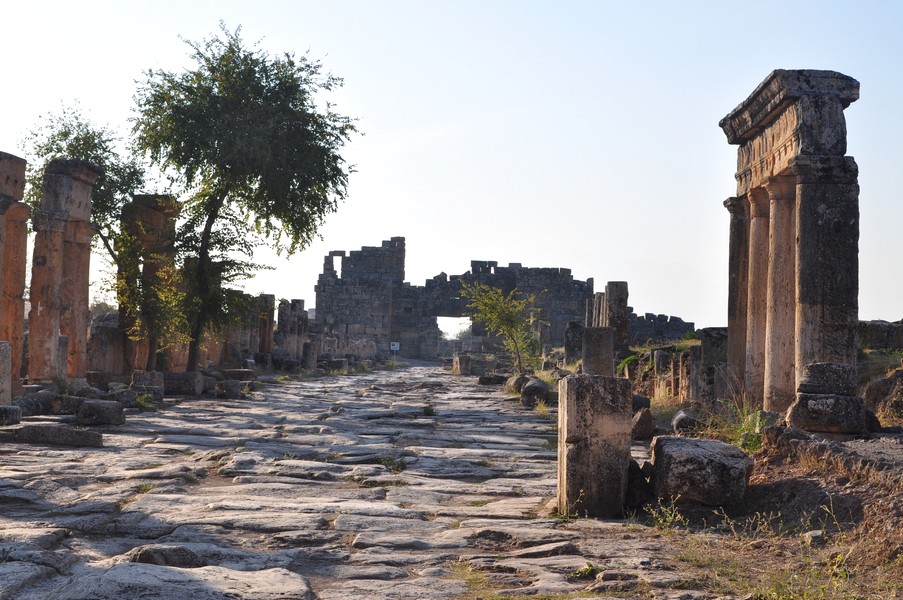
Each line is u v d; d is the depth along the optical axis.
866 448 9.44
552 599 6.14
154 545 6.84
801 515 8.30
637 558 7.25
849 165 14.42
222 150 28.98
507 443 16.44
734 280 18.98
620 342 35.03
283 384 33.94
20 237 20.78
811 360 14.34
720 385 19.17
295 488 10.85
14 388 19.27
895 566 6.70
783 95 15.01
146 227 29.06
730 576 6.68
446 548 7.74
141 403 20.67
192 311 28.95
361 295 78.38
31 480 10.47
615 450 9.19
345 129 31.81
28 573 6.18
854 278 14.36
